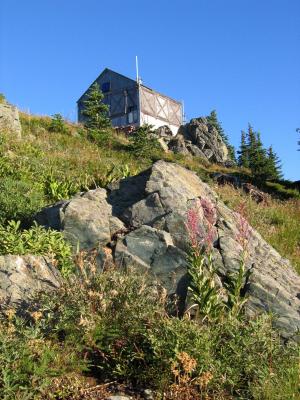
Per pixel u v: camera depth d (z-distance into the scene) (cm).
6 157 1471
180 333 530
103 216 813
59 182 1302
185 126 4478
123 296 581
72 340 536
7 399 448
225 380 511
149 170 910
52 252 725
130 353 537
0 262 648
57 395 488
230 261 757
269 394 504
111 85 5469
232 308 633
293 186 3152
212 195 998
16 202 984
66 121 3127
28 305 596
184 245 778
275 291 713
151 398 503
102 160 1959
